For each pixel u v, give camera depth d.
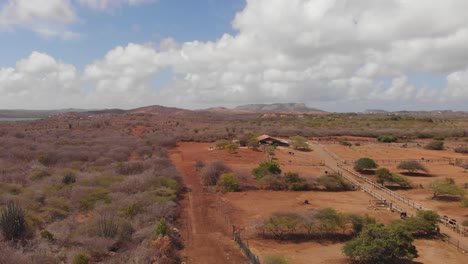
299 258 26.19
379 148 83.19
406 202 41.75
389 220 35.09
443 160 68.88
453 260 26.25
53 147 66.31
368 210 38.81
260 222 32.41
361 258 24.83
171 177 46.03
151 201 34.81
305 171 58.62
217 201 41.25
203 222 33.81
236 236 29.28
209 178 49.22
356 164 59.94
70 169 49.19
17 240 24.48
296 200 42.75
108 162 57.28
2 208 28.42
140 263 22.34
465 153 77.62
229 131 106.31
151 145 76.88
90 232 26.23
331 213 31.56
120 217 29.73
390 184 51.03
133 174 48.12
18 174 44.62
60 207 32.44
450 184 46.25
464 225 33.88
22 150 60.94
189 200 41.28
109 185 40.69
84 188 37.50
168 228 27.91
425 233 31.50
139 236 26.33
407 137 103.88
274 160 67.19
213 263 24.91
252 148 79.06
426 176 56.50
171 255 24.64
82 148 66.75
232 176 47.50
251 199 42.81
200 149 79.75
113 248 25.16
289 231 31.30
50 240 24.73
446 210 39.41
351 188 48.66
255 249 27.66
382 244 24.17
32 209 30.72
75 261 21.44
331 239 29.97
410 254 25.06
